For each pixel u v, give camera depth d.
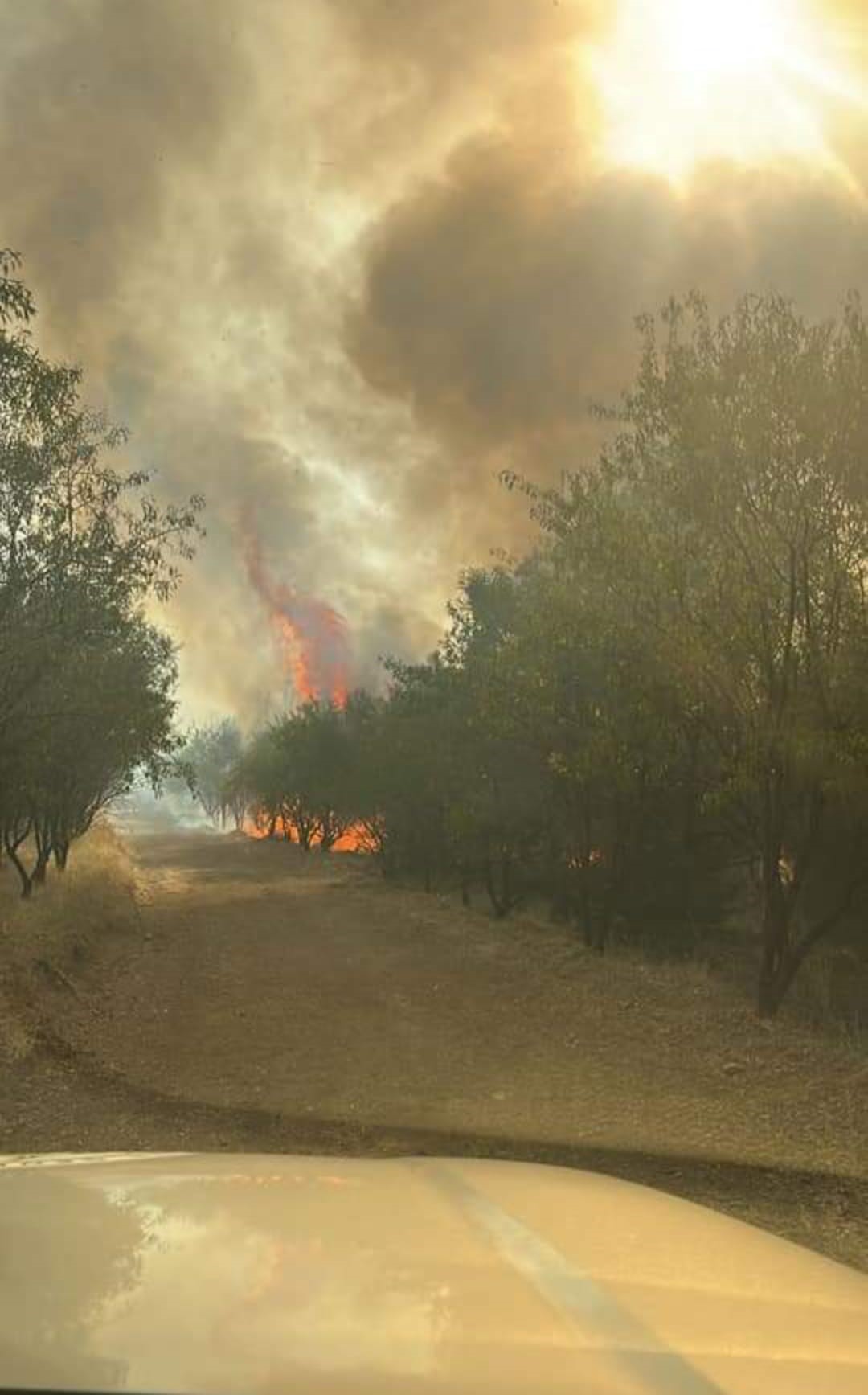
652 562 11.55
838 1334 1.85
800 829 13.08
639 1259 2.20
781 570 11.26
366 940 18.73
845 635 10.89
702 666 11.31
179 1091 8.52
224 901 26.59
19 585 12.23
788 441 11.04
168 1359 1.45
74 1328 1.54
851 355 10.88
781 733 10.91
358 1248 2.02
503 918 22.36
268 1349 1.49
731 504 11.35
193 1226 2.10
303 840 53.91
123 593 13.05
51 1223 2.08
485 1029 11.09
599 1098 8.30
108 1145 7.01
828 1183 6.36
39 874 22.98
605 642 12.38
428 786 25.28
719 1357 1.65
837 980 14.61
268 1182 2.60
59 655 12.95
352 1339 1.55
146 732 18.33
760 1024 11.37
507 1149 6.98
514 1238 2.24
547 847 21.25
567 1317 1.73
